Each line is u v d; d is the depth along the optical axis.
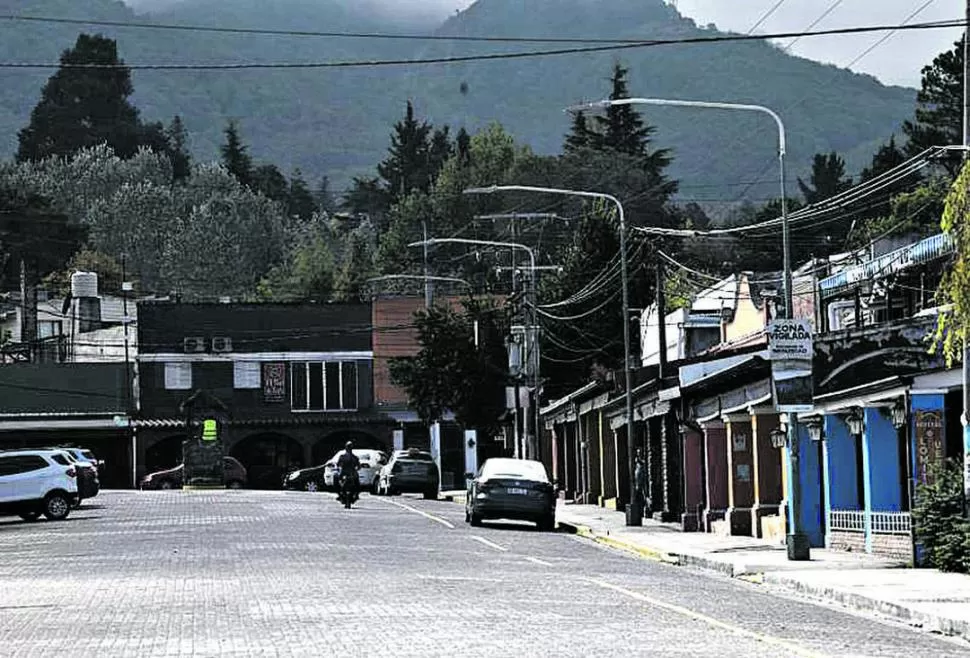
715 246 156.38
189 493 113.88
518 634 28.38
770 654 26.33
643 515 84.44
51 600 35.91
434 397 126.19
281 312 151.88
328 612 32.03
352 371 152.62
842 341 53.94
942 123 130.25
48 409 148.00
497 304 140.12
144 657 25.25
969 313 35.53
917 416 47.66
